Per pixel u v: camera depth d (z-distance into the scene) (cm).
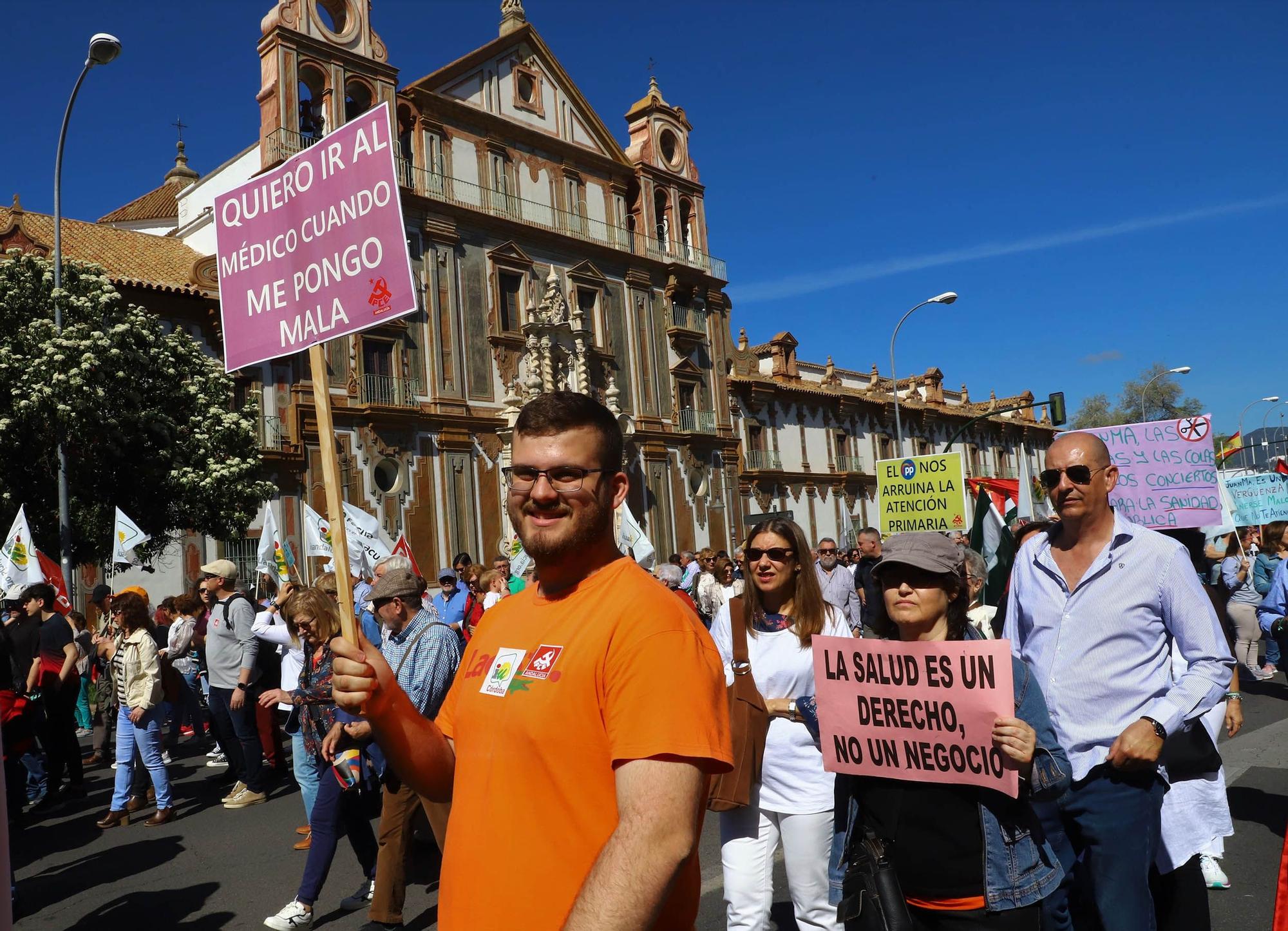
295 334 344
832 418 4834
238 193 362
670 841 187
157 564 2294
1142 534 397
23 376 1777
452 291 2933
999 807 312
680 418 3694
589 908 180
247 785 1010
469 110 3061
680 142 3912
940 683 321
